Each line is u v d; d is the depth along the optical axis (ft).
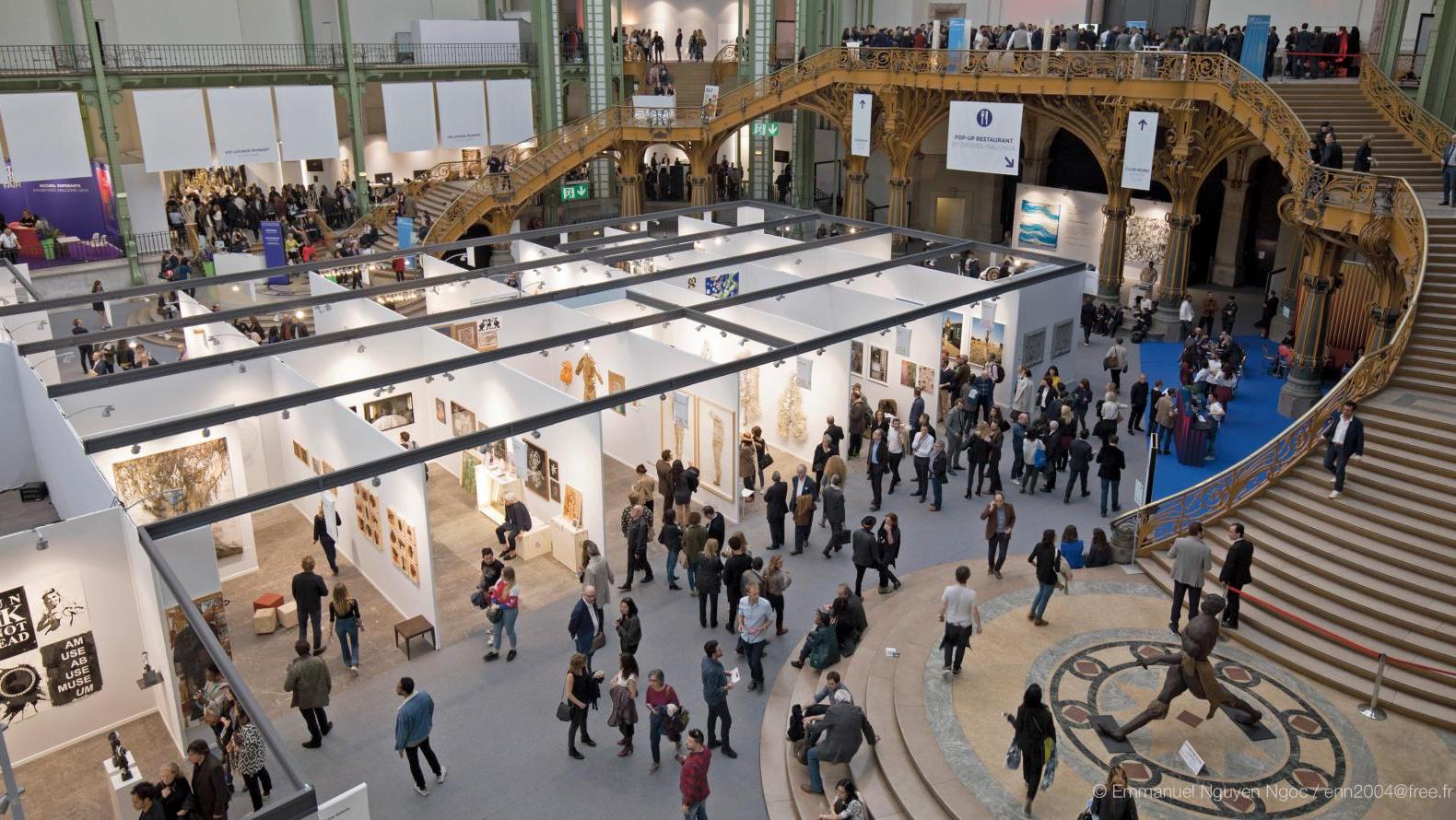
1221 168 103.91
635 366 60.90
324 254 105.70
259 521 58.59
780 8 145.07
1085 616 43.98
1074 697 38.06
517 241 85.92
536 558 52.95
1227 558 41.50
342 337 58.29
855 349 71.61
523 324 69.97
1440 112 71.67
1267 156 100.01
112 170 96.12
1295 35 86.69
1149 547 48.60
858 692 39.60
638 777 36.76
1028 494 59.57
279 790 35.81
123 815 34.37
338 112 126.72
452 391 61.00
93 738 40.93
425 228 107.76
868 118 102.01
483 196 107.76
